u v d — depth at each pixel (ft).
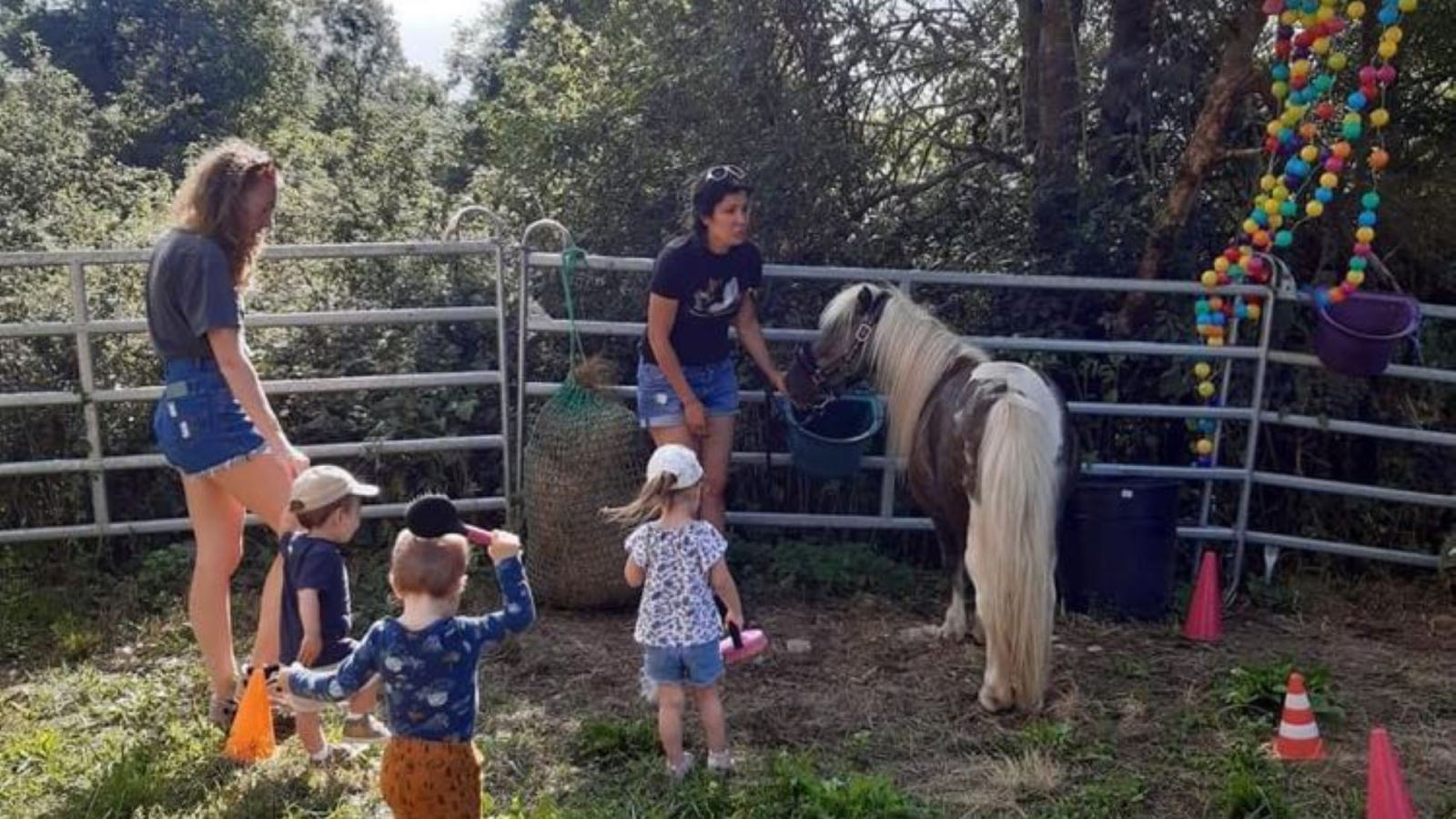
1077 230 22.54
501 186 27.68
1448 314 19.13
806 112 23.73
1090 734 14.56
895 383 16.57
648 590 12.98
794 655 17.17
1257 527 21.76
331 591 12.35
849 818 12.16
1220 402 20.40
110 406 20.85
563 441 18.35
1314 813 12.79
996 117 25.55
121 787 12.66
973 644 17.47
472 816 11.10
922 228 24.18
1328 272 21.58
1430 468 21.18
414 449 20.17
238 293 13.25
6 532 19.44
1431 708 15.72
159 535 20.49
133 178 41.11
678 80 24.32
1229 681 16.05
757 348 17.88
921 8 24.66
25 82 68.28
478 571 19.76
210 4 112.06
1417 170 22.34
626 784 13.21
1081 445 21.08
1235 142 22.86
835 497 21.47
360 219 28.40
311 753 13.19
